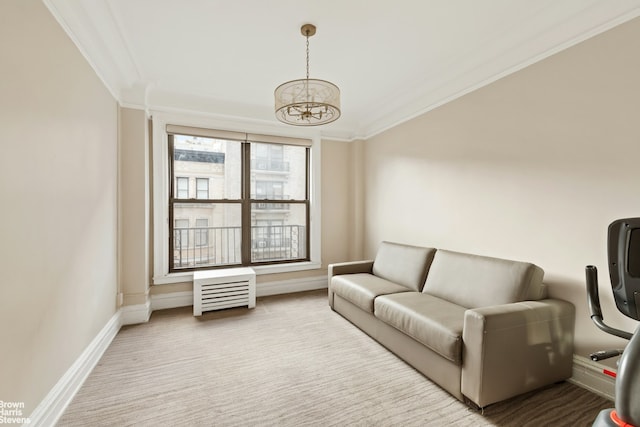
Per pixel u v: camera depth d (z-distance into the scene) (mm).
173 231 3426
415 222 3236
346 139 4312
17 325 1254
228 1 1782
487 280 2072
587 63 1790
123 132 2811
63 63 1657
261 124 3756
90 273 2047
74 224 1795
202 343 2412
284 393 1754
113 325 2492
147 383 1846
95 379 1884
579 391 1768
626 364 819
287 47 2301
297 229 4152
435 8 1854
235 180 3771
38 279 1408
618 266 1069
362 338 2523
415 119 3236
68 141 1719
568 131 1887
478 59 2396
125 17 1927
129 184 2836
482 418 1541
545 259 2020
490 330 1547
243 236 3771
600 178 1744
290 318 2990
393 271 2955
